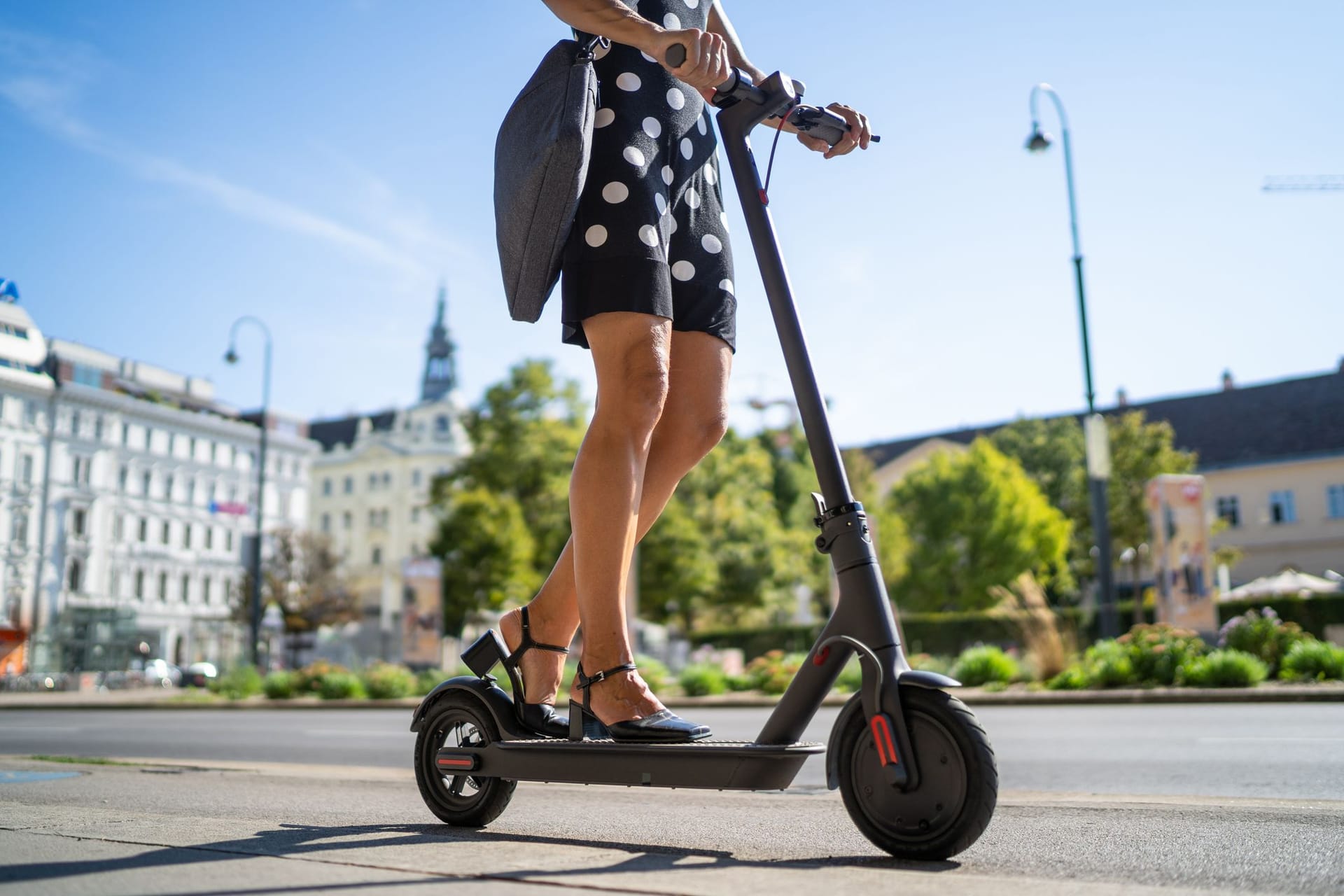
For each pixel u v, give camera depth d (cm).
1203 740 636
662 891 141
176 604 6606
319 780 380
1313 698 1012
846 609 187
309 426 9200
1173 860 183
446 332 9906
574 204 210
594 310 214
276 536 5653
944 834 171
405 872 157
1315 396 5534
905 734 175
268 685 1944
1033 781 466
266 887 145
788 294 204
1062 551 4322
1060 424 5062
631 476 213
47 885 147
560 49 217
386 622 5694
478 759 222
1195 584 1560
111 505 6272
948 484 4344
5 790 335
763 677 1554
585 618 212
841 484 192
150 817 227
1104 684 1234
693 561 3584
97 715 1525
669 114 228
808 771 539
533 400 3750
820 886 146
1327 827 225
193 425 6838
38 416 5969
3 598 5675
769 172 218
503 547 3541
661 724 201
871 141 240
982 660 1383
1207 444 5581
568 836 217
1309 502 5250
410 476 8244
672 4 244
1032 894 141
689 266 232
